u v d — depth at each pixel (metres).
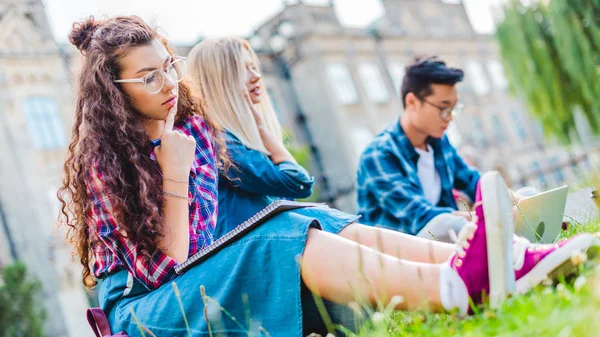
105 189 2.20
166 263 2.17
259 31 33.78
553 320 1.34
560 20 15.48
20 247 21.50
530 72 17.12
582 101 16.61
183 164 2.26
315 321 2.04
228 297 2.00
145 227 2.16
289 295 1.91
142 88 2.33
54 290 21.36
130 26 2.39
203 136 2.59
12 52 22.91
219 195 2.85
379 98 34.47
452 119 4.22
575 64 15.38
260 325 1.95
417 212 3.87
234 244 2.05
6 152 22.06
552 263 1.77
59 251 21.80
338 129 32.09
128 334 2.19
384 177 4.05
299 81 33.06
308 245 1.93
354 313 1.91
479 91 39.78
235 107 3.27
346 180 32.03
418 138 4.27
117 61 2.33
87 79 2.34
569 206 3.91
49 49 23.59
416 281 1.83
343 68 33.53
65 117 23.41
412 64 4.23
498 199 1.76
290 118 32.66
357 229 2.35
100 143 2.24
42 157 22.64
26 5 23.67
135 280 2.24
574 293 1.51
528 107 17.53
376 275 1.86
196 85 2.82
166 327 2.07
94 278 2.46
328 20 33.91
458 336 1.55
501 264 1.75
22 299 17.19
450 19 40.16
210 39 3.47
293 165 3.12
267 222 2.03
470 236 1.79
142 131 2.29
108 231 2.22
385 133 4.26
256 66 3.60
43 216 22.06
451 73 4.09
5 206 21.64
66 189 2.46
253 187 2.92
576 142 16.88
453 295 1.79
